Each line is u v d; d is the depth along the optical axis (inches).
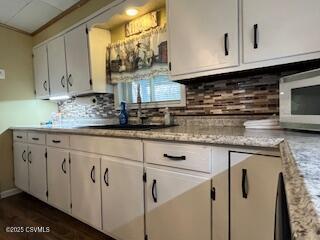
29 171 103.0
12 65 116.7
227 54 52.9
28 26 116.7
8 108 114.9
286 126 47.5
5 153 114.2
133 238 59.9
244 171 40.9
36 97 123.0
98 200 69.2
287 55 44.9
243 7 50.0
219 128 60.7
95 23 87.1
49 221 84.5
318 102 39.8
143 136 54.5
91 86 91.1
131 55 87.0
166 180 51.8
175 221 50.7
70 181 79.4
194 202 47.4
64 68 103.1
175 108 79.7
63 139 81.4
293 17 43.9
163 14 77.8
